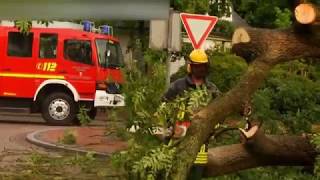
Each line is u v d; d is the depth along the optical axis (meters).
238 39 7.87
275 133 9.54
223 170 8.26
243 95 7.48
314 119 10.21
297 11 7.59
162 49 13.41
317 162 7.91
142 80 8.09
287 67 12.78
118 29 24.56
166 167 6.90
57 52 23.42
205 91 7.29
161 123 7.41
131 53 12.98
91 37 23.28
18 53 23.67
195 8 14.88
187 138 7.08
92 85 23.19
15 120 25.39
